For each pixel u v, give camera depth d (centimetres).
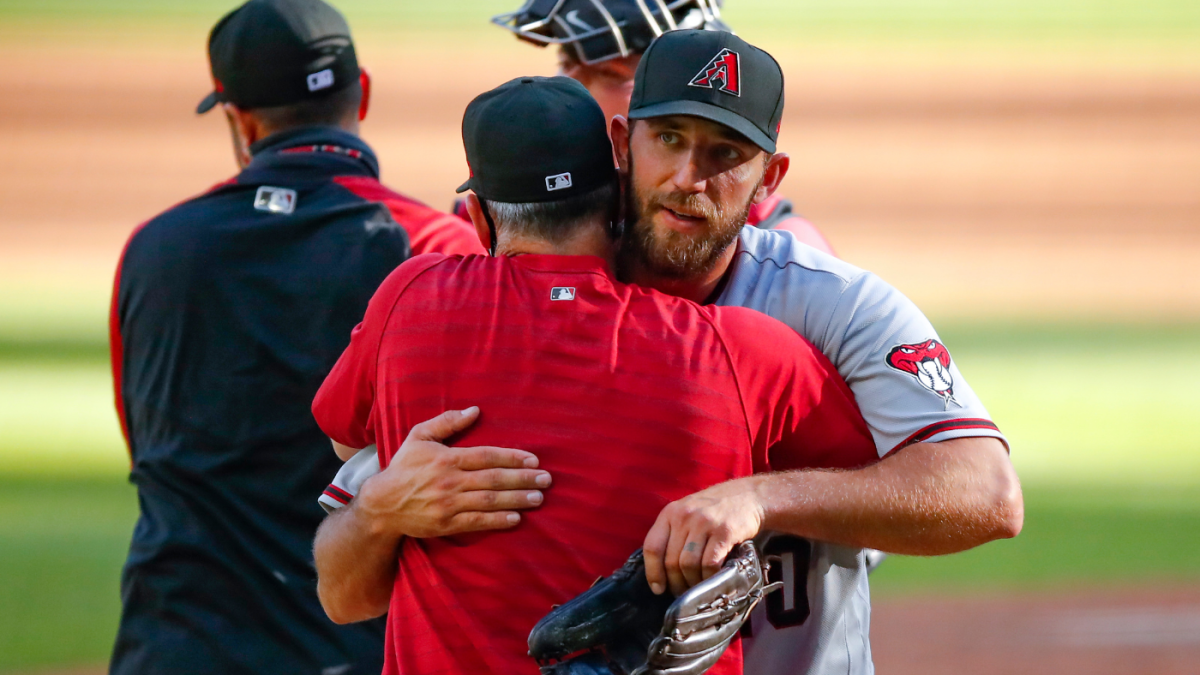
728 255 776
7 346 4128
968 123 8475
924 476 692
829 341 756
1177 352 4141
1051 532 2698
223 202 1065
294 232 1045
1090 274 5381
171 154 7569
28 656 1916
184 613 1008
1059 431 3306
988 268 5494
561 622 629
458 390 699
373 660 1017
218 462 1016
